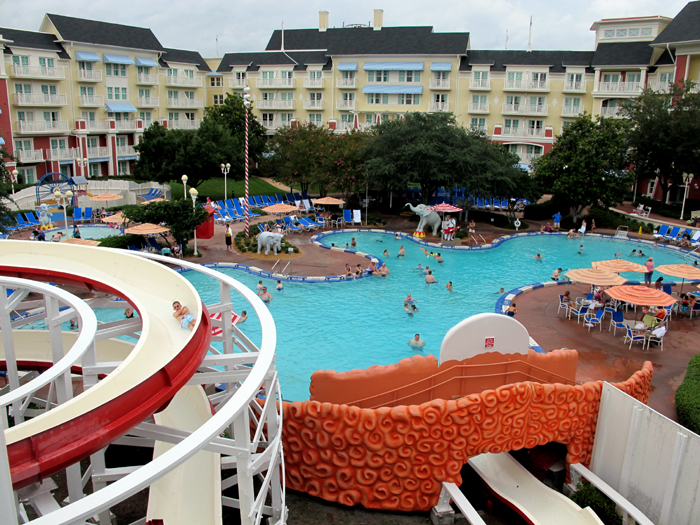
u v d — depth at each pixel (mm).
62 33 57719
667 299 21391
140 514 12211
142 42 66375
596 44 65875
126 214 32406
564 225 45906
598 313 23797
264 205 50906
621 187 43344
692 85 48375
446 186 44219
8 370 13258
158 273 14227
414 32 68688
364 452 12398
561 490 14258
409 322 23891
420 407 12250
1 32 53000
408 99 68625
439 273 31562
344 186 48938
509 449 13102
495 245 39000
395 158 44406
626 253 37406
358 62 69125
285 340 21828
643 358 20344
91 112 61469
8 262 15828
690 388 16422
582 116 45031
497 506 13312
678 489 11938
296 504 12805
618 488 13461
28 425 7391
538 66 62625
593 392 13812
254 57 75562
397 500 12664
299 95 73312
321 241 39594
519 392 12922
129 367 9344
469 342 14156
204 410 12703
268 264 32344
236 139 57312
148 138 52500
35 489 9648
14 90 53594
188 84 72625
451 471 12625
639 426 12805
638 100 49344
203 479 10852
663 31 55625
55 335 12273
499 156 44625
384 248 37719
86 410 8133
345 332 22750
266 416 11758
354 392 13602
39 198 45438
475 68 64750
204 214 33094
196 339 10531
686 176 46250
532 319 24203
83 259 16016
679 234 39875
